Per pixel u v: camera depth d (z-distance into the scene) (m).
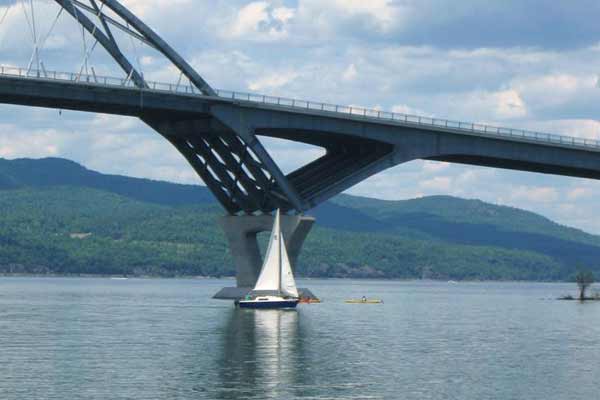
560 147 188.50
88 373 82.12
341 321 140.00
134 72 150.62
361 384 78.12
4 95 144.00
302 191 169.50
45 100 148.00
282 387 76.12
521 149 185.50
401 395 73.94
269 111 161.00
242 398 71.69
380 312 169.62
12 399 70.81
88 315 149.25
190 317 142.62
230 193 170.12
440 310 185.00
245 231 169.50
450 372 85.38
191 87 155.50
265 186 165.38
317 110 164.12
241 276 171.38
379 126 170.88
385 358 94.06
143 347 100.50
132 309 166.62
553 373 85.81
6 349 98.56
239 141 162.75
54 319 140.00
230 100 156.62
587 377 83.56
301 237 167.00
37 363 87.88
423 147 175.75
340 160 178.88
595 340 116.06
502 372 85.94
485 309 192.00
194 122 161.75
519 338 117.88
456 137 178.62
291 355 94.88
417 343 108.88
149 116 161.62
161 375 81.19
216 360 90.44
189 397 71.88
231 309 162.62
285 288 161.62
